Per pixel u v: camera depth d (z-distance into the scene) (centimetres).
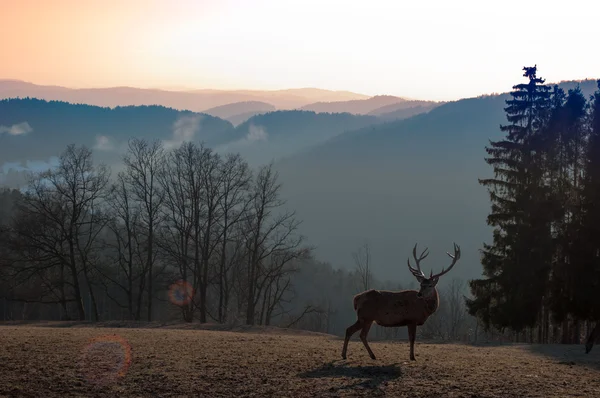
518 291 3756
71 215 4422
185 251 4350
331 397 1156
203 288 4222
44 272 4628
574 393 1223
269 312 4556
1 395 1098
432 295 1594
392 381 1294
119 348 1659
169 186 4425
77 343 1738
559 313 3678
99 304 7812
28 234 4278
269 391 1189
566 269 3756
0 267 4534
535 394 1205
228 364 1445
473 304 4034
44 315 7150
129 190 4425
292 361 1522
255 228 4388
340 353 1739
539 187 3875
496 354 1989
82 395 1130
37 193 4309
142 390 1177
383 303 1602
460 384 1276
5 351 1515
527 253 3791
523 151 3966
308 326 6662
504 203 4009
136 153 4428
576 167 4100
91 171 4478
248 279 4462
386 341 2823
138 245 4506
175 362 1448
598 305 3553
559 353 2155
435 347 2241
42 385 1180
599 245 3603
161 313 6975
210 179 4256
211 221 4294
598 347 2434
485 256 4022
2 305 7256
